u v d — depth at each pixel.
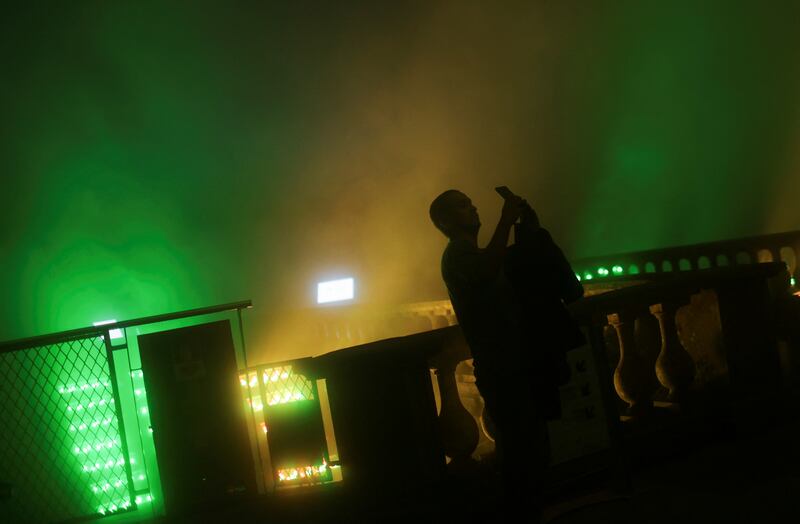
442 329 4.14
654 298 4.81
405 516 4.04
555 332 3.63
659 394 5.54
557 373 3.62
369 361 4.03
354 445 4.22
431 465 3.99
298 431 4.83
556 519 4.02
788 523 3.47
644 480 4.41
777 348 5.16
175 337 4.90
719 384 5.18
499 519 4.02
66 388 5.02
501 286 3.53
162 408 4.85
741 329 5.09
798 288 7.40
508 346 3.47
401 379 4.01
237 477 4.89
